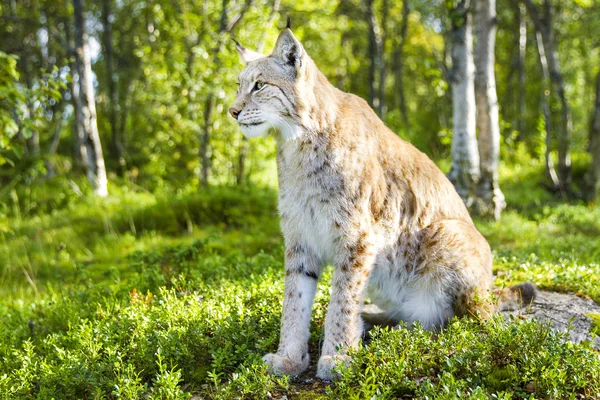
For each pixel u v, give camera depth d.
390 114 17.05
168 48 12.18
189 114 12.21
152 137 14.49
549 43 13.57
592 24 19.14
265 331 4.21
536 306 4.70
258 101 3.85
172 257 6.80
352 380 3.42
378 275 4.18
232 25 12.28
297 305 3.92
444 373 3.22
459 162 9.89
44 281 7.14
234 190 11.23
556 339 3.49
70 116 17.77
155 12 12.84
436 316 4.17
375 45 21.36
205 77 11.68
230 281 5.38
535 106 23.06
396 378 3.33
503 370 3.40
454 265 4.08
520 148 17.55
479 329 3.92
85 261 8.03
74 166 15.07
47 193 12.24
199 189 11.66
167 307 4.40
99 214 10.47
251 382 3.48
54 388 3.53
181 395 3.25
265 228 9.26
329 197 3.77
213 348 3.85
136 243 8.62
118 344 3.90
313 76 3.88
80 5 12.12
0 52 6.46
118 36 21.67
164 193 11.62
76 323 4.52
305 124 3.77
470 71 9.77
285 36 3.79
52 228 9.80
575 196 13.12
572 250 6.86
